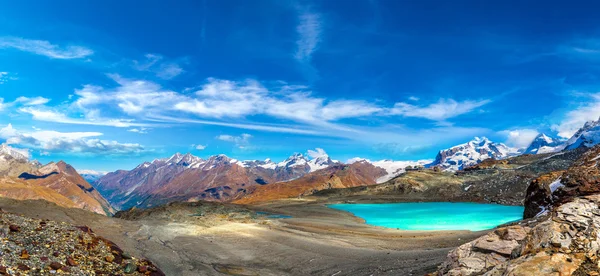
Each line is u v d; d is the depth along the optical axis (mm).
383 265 23656
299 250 31375
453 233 40750
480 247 16031
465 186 141250
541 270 11258
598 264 11055
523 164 163625
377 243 35531
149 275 18469
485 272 13953
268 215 65688
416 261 23344
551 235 12914
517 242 15562
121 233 33875
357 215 88062
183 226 42125
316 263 26844
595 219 12961
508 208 99688
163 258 26281
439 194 135000
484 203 112625
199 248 32188
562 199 26688
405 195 141750
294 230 43906
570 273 10969
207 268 25406
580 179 27375
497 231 16984
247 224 46594
